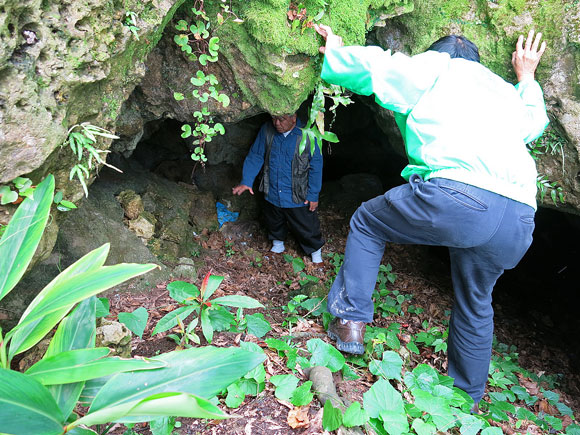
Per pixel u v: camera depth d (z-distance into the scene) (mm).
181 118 3273
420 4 3102
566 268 6121
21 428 1288
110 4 1938
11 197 1695
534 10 2869
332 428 1972
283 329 3018
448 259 5699
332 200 5953
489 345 2635
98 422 1377
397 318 4086
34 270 2742
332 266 4820
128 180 4230
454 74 2283
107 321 2342
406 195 2275
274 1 2480
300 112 4699
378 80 2262
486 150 2154
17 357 2244
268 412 2141
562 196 3268
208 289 2570
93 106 2070
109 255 3326
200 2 2582
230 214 5062
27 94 1654
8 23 1565
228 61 2805
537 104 2621
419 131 2242
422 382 2512
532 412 3301
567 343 5059
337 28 2672
